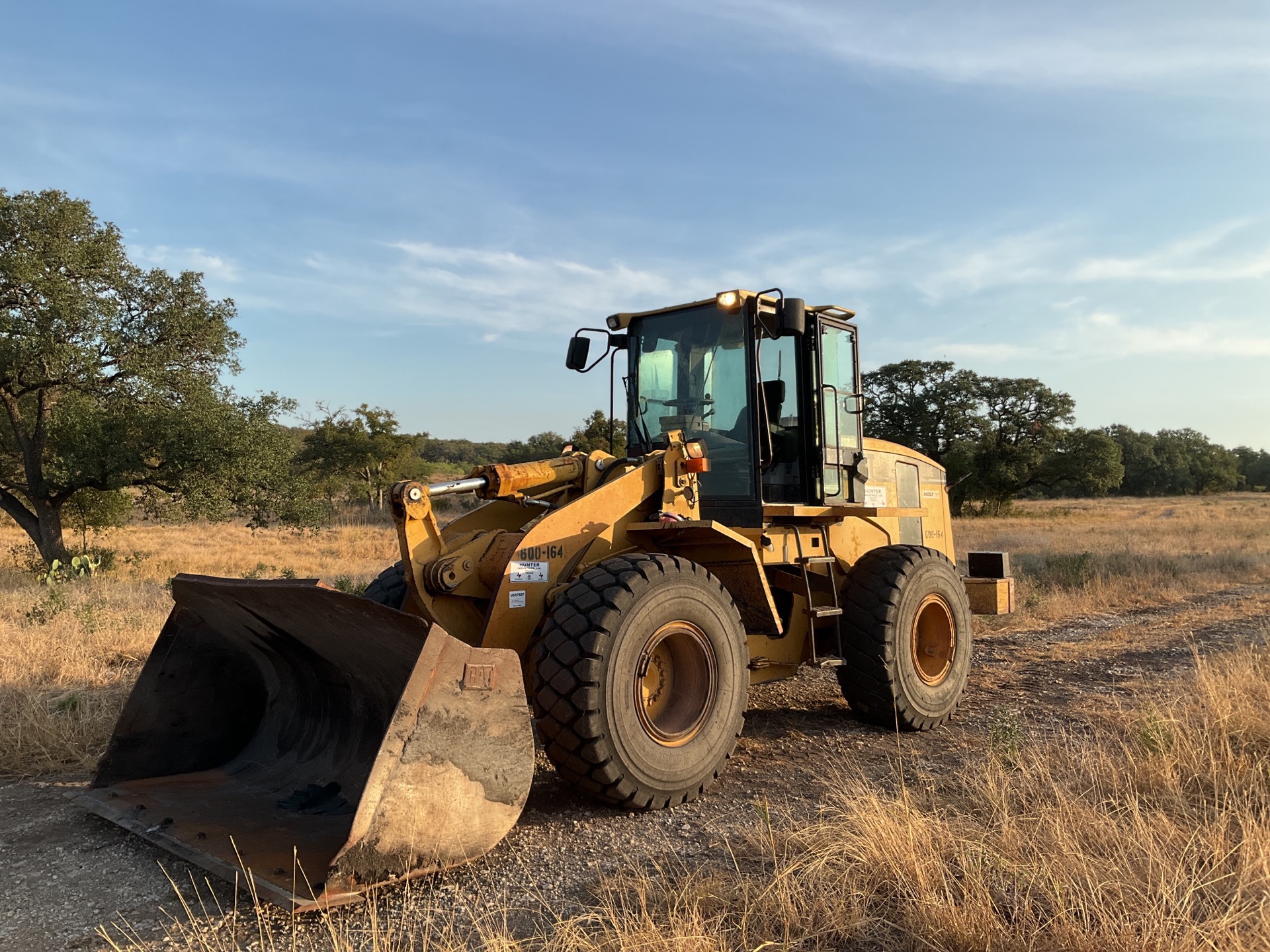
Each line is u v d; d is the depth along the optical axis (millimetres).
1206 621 10461
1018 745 4559
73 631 8102
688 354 5695
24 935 2852
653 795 3990
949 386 46000
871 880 3049
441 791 3176
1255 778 3865
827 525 5902
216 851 3344
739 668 4492
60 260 17922
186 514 18422
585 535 4512
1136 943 2461
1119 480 45875
